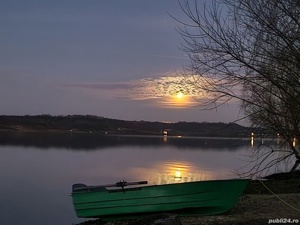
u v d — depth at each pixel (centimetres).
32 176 3494
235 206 1202
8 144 8475
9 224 1681
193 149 8350
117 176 3388
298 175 1847
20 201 2262
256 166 1015
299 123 770
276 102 774
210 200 1087
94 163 4759
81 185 1249
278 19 716
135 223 894
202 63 805
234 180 1076
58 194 2528
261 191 1520
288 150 956
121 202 1138
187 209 1093
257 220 921
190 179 2938
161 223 859
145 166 4262
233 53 753
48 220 1755
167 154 6538
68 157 5719
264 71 733
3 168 4134
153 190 1115
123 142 11612
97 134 16312
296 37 704
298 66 708
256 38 737
